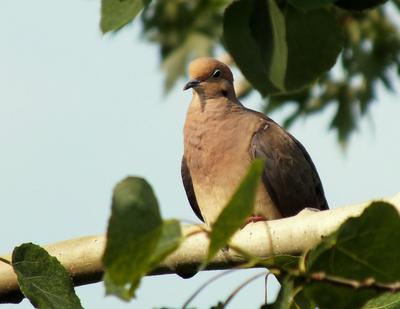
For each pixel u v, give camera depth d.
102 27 7.56
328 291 7.04
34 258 8.81
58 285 8.79
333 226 10.08
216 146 16.53
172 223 6.32
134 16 7.55
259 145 16.59
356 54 22.92
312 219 10.25
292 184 16.98
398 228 6.72
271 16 7.73
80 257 11.52
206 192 16.75
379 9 23.03
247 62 7.88
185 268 10.87
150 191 6.27
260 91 7.93
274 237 10.45
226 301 7.15
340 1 7.88
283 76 7.68
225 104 17.03
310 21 7.80
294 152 17.17
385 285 6.82
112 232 6.25
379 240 6.78
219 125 16.70
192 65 17.36
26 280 8.77
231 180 16.42
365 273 6.87
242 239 10.62
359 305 7.04
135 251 6.23
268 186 16.77
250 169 6.14
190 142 16.86
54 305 8.72
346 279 6.90
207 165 16.59
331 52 7.87
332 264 6.89
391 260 6.80
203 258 10.72
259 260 6.97
